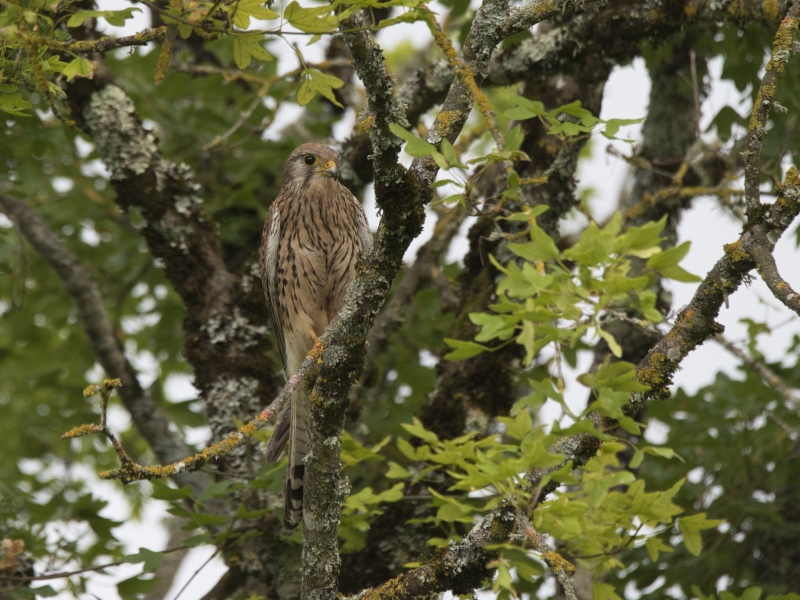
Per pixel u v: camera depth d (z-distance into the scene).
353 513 8.83
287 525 8.47
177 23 6.38
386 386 13.39
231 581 9.72
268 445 8.57
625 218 11.57
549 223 9.95
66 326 14.19
